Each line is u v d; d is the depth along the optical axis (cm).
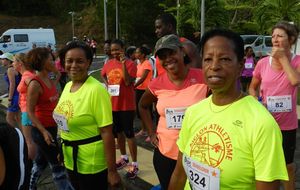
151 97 345
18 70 700
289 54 379
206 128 190
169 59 302
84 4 5734
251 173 177
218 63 183
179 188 226
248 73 1194
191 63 334
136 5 4728
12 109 707
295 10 2558
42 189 502
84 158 320
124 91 514
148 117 358
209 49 185
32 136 412
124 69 525
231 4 3459
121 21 4609
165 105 311
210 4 2569
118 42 546
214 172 182
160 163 323
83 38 4703
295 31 370
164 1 4528
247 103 183
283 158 173
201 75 308
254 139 174
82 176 324
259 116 175
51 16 6084
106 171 329
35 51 403
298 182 485
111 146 316
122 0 4641
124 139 528
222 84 184
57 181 401
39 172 428
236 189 179
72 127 318
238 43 185
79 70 318
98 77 1789
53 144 398
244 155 176
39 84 399
